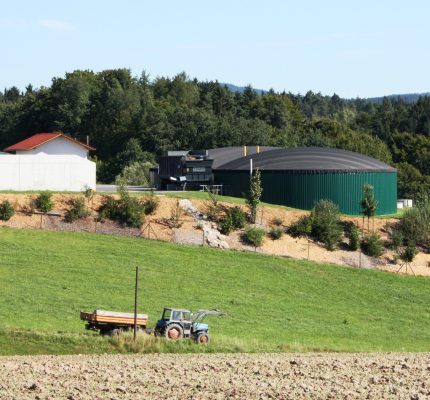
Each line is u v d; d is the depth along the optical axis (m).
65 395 37.56
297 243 88.94
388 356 53.47
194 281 74.56
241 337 58.44
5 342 50.94
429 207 98.25
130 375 42.25
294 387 40.72
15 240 79.75
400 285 81.94
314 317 68.19
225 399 37.75
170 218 88.81
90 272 73.44
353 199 105.94
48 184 93.94
